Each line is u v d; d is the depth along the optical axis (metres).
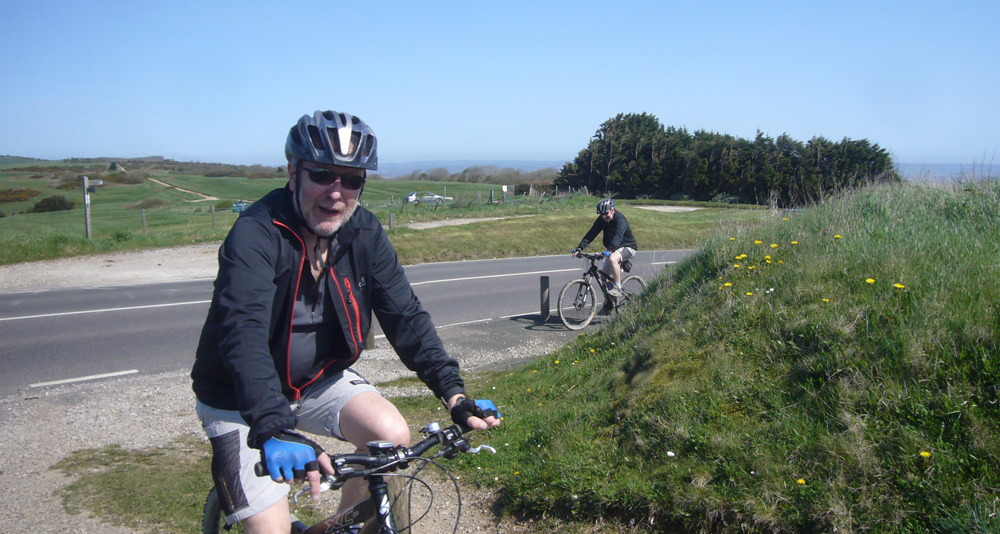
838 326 3.91
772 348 4.15
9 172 103.50
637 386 4.51
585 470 3.77
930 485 2.81
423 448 2.01
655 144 63.19
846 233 5.76
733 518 3.11
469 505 4.03
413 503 4.16
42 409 6.42
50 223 38.19
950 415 3.05
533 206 33.66
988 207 6.16
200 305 12.40
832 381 3.58
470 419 2.27
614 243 10.30
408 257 20.73
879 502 2.86
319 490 1.78
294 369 2.31
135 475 4.68
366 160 2.24
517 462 4.34
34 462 4.98
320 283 2.29
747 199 55.50
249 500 2.13
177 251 20.56
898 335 3.60
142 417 6.11
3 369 7.98
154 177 96.25
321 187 2.16
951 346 3.38
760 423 3.59
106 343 9.35
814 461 3.16
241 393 1.91
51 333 9.99
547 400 5.57
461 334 10.15
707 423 3.73
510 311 12.21
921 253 4.71
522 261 20.73
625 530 3.37
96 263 18.39
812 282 4.75
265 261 2.15
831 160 51.03
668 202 51.59
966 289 3.85
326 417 2.35
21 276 16.33
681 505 3.27
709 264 6.64
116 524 3.89
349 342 2.35
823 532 2.86
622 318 7.04
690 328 4.90
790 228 6.61
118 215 46.69
